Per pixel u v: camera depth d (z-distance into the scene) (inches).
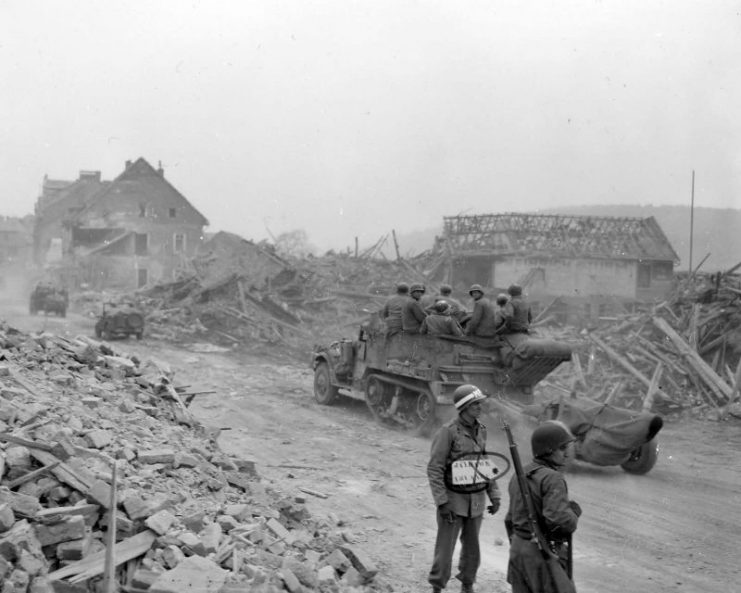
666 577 304.7
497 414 544.1
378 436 574.9
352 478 442.0
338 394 757.9
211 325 1295.5
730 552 336.2
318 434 570.9
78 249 2642.7
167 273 2672.2
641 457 480.4
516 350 560.1
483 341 578.2
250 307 1336.1
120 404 352.5
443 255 1647.4
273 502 311.0
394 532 346.9
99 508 228.2
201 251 2696.9
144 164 2687.0
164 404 393.4
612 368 825.5
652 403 714.2
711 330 844.6
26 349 382.0
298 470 453.4
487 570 306.8
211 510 267.7
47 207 3452.3
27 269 3154.5
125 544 220.1
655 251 1694.1
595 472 488.7
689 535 359.3
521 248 1619.1
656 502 417.4
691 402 737.0
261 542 252.8
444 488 247.8
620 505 409.7
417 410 593.0
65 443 248.7
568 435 198.4
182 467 300.8
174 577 204.2
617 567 314.5
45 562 204.4
